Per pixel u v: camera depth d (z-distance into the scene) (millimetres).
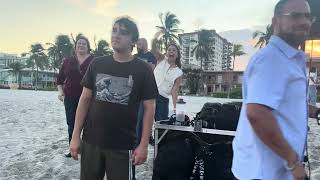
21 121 11695
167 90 5879
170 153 3975
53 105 20734
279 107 1928
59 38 106125
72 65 5738
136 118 2992
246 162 2053
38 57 116875
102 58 3020
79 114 3055
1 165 5840
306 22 1983
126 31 2875
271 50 1955
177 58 5969
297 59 2000
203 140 4117
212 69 116500
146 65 2990
